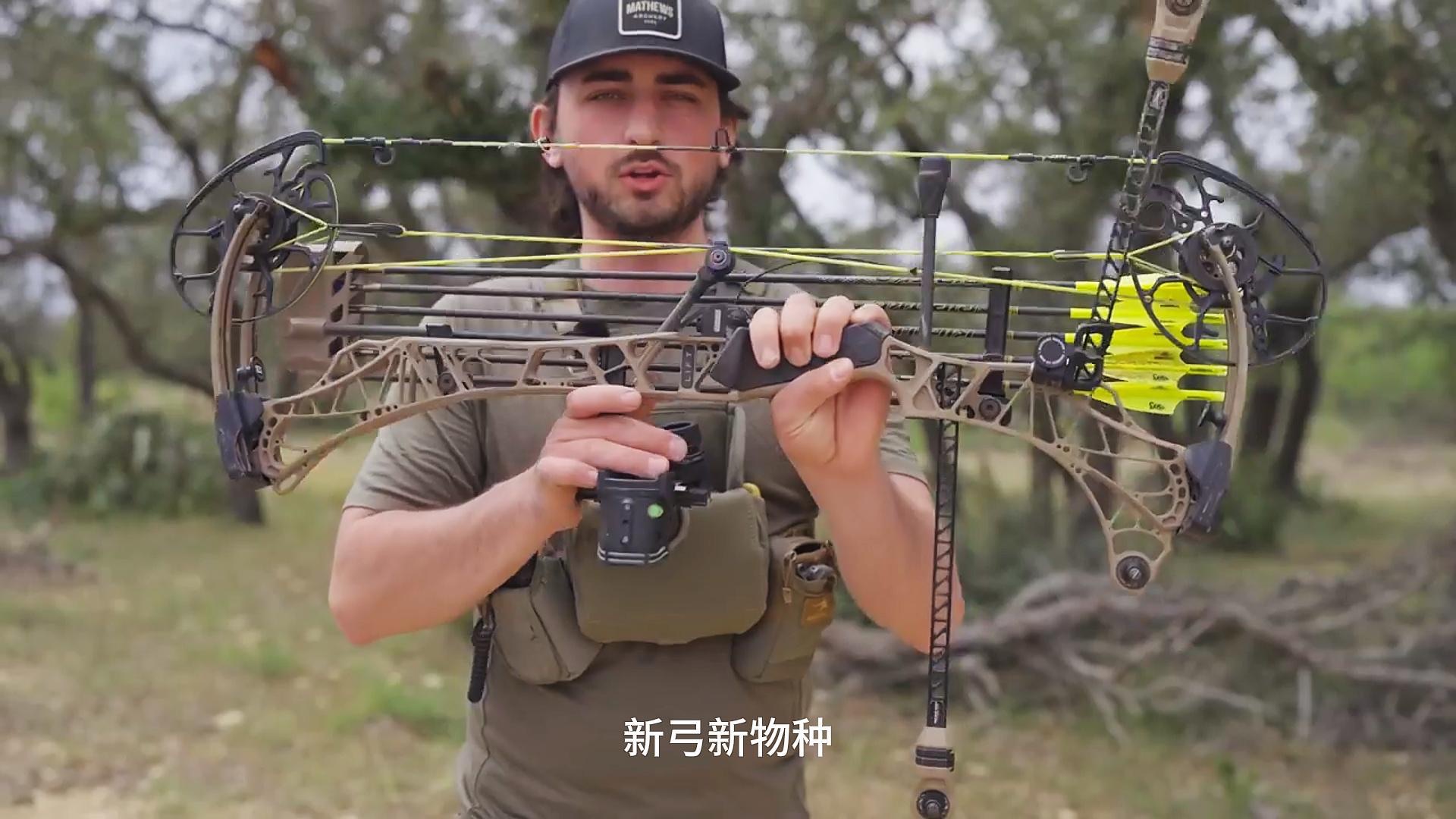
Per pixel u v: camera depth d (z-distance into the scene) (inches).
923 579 69.6
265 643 287.1
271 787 201.3
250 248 63.2
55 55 340.2
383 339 63.8
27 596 332.2
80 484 539.2
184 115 382.0
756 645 70.4
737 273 74.5
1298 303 284.0
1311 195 287.1
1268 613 249.4
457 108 219.6
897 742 228.4
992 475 363.3
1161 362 60.1
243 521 506.3
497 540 63.7
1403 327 509.7
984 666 251.9
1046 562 282.2
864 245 268.7
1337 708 236.2
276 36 239.5
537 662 69.2
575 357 62.6
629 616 67.0
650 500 58.9
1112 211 238.1
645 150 71.3
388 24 233.3
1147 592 253.0
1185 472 58.2
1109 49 216.1
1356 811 196.9
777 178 250.7
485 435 72.9
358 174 221.1
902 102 236.1
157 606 329.1
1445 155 221.9
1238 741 228.5
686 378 60.3
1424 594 267.0
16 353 629.9
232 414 61.7
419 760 217.2
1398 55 212.5
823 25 233.1
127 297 523.5
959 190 249.0
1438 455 860.0
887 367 59.1
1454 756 222.8
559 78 74.2
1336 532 514.6
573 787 71.1
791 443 60.8
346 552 68.9
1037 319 210.8
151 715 234.2
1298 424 603.2
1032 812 197.8
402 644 293.6
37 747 213.5
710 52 73.0
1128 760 220.8
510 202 228.7
